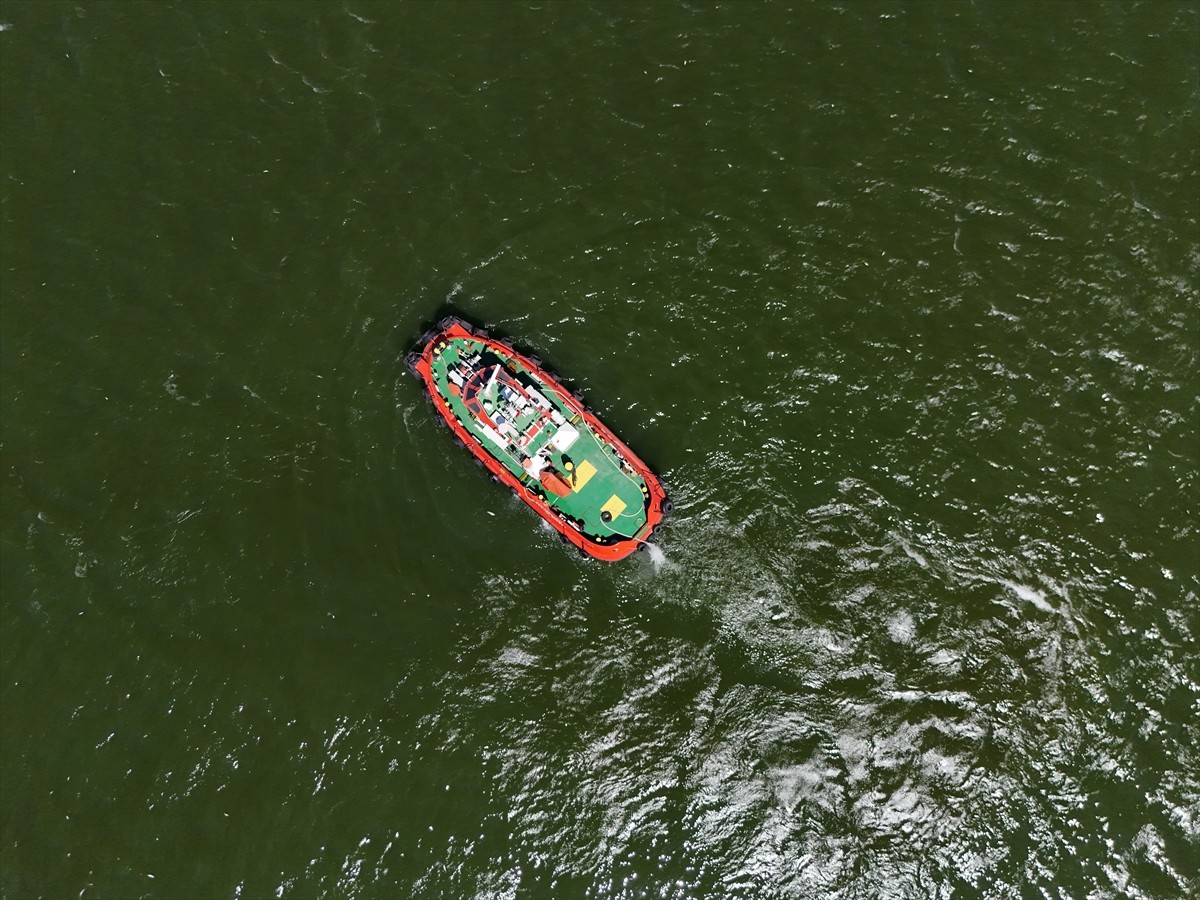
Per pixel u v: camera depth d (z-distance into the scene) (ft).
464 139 178.40
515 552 155.33
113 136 179.93
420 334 165.27
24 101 182.29
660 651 151.74
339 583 155.43
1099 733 146.10
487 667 151.12
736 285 169.17
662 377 163.84
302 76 183.01
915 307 167.63
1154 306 166.30
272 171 177.17
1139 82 180.45
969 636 151.74
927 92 181.06
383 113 180.34
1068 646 150.30
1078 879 139.54
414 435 160.25
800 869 142.51
